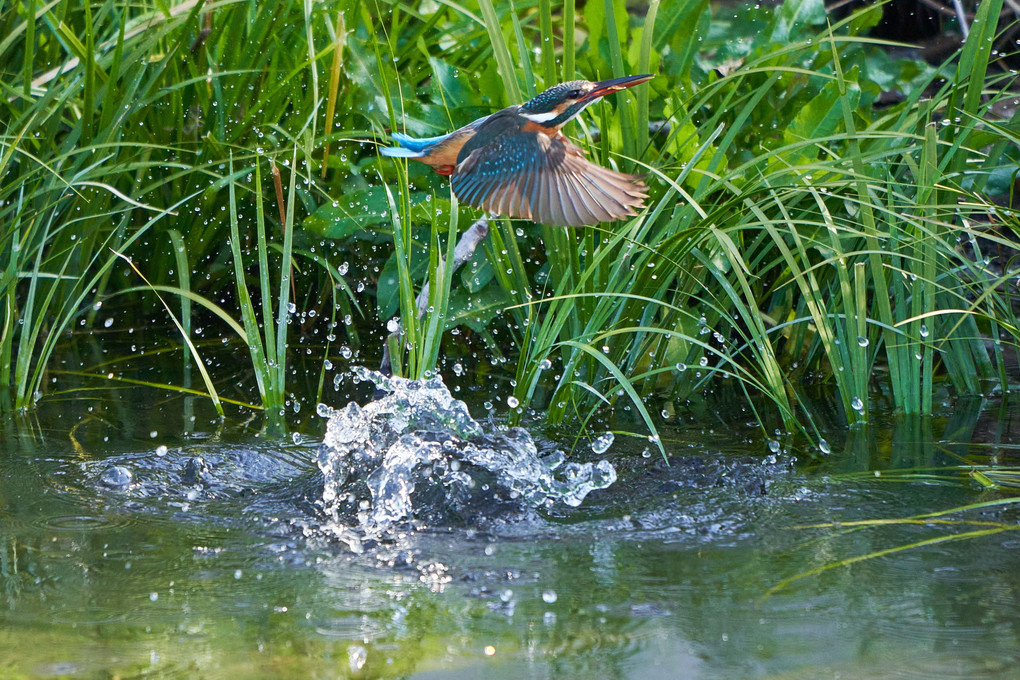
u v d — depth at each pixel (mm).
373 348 9484
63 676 3871
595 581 4812
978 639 4145
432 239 7430
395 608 4520
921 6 14141
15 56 9867
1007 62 13461
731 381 8820
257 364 7859
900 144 8445
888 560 5012
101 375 8711
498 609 4500
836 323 7895
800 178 8062
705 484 6215
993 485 6102
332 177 10430
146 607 4520
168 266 10422
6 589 4719
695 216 7832
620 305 7883
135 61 9391
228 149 10062
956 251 7992
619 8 10172
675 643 4145
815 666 3938
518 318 8461
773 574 4867
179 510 5809
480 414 7766
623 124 8156
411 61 10828
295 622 4371
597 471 6320
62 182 8508
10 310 8312
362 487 5910
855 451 6867
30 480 6242
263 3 10125
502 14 10484
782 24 10750
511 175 4984
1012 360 9133
